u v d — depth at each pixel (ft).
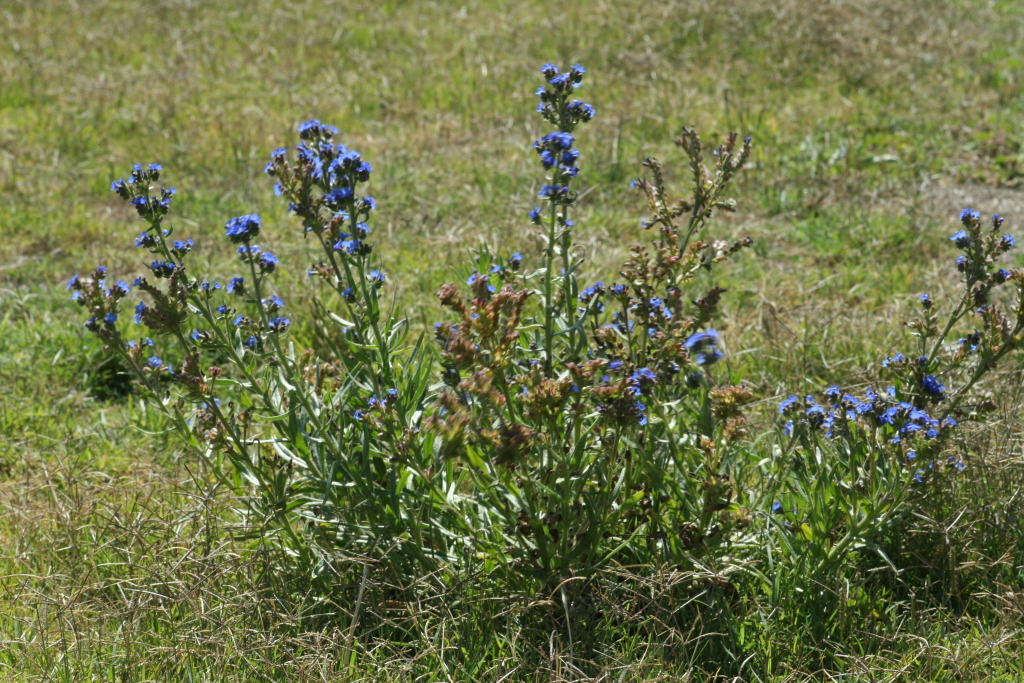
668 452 11.68
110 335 11.57
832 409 12.34
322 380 12.46
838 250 23.61
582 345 11.46
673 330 11.59
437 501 11.40
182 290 11.35
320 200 11.44
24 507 13.82
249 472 11.99
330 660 10.44
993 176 27.94
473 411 10.36
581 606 11.11
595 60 38.04
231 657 10.52
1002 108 32.48
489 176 27.91
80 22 43.83
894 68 35.94
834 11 39.68
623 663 10.46
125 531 12.60
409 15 45.29
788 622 11.47
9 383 18.15
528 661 10.69
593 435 11.60
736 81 35.91
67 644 10.89
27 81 36.86
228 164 30.12
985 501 12.67
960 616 11.78
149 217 11.50
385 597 11.62
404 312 19.89
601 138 30.50
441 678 10.62
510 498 11.15
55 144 31.50
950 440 12.88
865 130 31.07
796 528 11.69
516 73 37.63
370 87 36.70
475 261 13.21
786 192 26.68
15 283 22.67
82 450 16.30
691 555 11.40
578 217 24.67
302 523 12.98
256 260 11.53
